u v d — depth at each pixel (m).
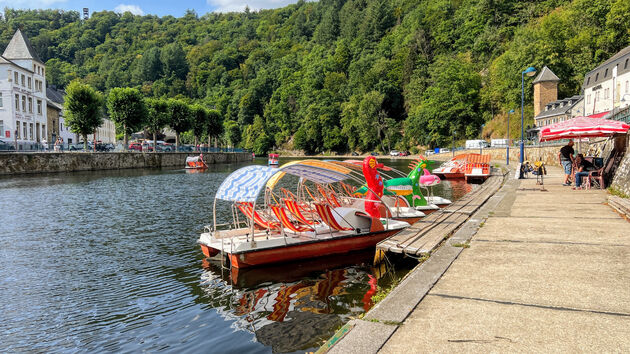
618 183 15.03
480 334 4.25
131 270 9.97
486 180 29.59
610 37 66.81
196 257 11.07
